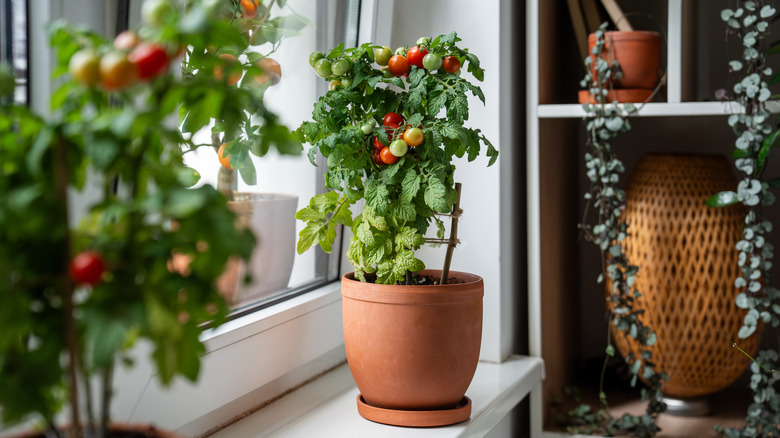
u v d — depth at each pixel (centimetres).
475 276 118
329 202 114
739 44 170
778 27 165
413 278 119
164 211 48
